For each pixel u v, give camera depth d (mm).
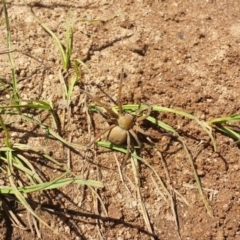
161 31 365
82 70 345
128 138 313
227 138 336
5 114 328
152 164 325
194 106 342
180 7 378
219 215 317
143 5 376
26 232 304
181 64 354
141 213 314
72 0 373
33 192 311
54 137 326
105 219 311
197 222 315
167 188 321
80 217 310
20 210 308
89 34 359
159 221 314
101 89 341
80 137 329
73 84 335
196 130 335
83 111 333
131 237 309
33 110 331
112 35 360
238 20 378
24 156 318
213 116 341
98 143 325
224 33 370
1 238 301
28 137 325
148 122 333
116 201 316
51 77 343
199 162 328
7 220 305
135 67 350
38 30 357
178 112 325
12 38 353
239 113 342
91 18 367
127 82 344
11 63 328
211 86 349
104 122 333
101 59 351
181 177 324
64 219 309
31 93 337
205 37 367
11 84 337
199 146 333
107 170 322
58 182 302
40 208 308
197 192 323
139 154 327
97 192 316
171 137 332
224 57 359
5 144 319
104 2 375
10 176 305
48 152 322
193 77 350
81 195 314
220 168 329
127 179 321
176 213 316
